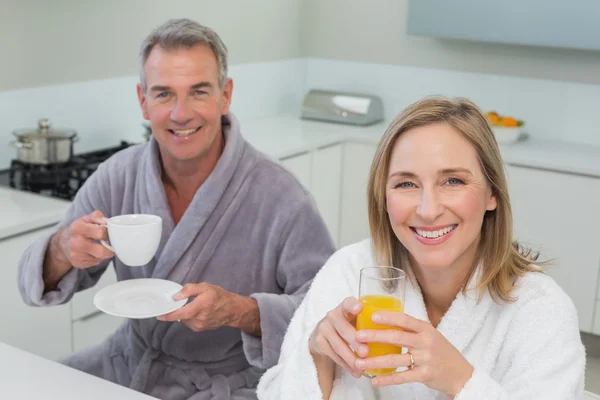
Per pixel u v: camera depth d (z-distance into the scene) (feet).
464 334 4.45
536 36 11.51
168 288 5.34
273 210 6.13
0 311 7.67
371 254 4.96
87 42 10.56
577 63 12.34
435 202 4.09
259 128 13.02
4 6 9.37
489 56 13.19
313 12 14.88
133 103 11.48
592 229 10.71
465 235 4.16
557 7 11.23
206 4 12.44
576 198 10.76
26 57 9.77
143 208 6.32
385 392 4.57
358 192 12.80
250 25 13.48
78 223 5.54
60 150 9.32
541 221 11.12
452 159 4.08
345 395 4.47
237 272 6.20
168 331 6.07
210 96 5.95
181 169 6.17
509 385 4.14
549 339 4.15
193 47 5.85
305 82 15.17
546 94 12.75
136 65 11.42
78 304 8.44
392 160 4.26
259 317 5.73
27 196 8.59
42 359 4.66
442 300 4.67
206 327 5.41
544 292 4.31
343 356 3.95
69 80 10.41
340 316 3.98
